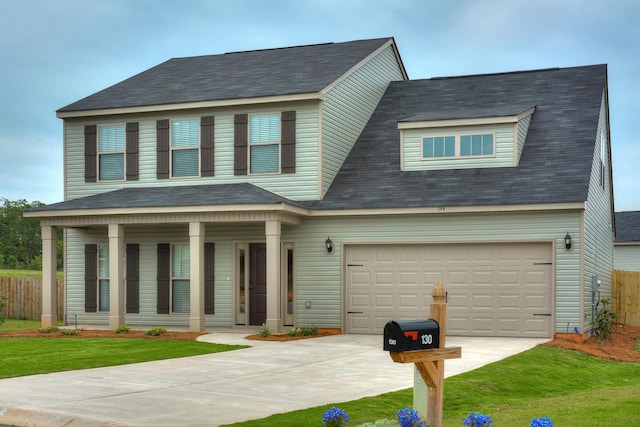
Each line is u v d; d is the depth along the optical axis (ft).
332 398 34.53
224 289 69.56
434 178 66.69
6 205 189.57
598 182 70.95
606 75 76.02
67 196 75.05
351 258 65.72
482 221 62.08
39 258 184.96
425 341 24.18
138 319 72.38
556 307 59.98
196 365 45.14
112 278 65.31
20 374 41.04
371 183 67.92
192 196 65.57
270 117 68.64
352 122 73.72
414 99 79.25
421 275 63.87
